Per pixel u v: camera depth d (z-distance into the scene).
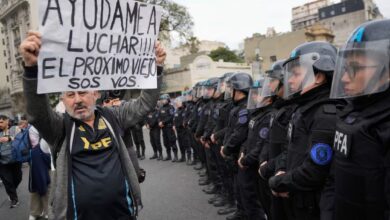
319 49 2.55
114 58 2.38
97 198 2.28
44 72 2.10
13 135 6.67
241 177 4.06
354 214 1.77
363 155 1.71
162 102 10.02
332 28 48.09
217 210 5.32
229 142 4.36
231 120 4.77
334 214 1.95
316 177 2.26
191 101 9.13
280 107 3.22
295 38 43.19
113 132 2.51
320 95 2.44
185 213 5.28
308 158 2.30
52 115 2.32
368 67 1.76
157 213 5.38
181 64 43.56
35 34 2.05
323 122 2.25
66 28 2.15
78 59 2.22
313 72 2.51
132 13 2.43
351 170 1.77
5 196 7.66
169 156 10.14
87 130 2.42
